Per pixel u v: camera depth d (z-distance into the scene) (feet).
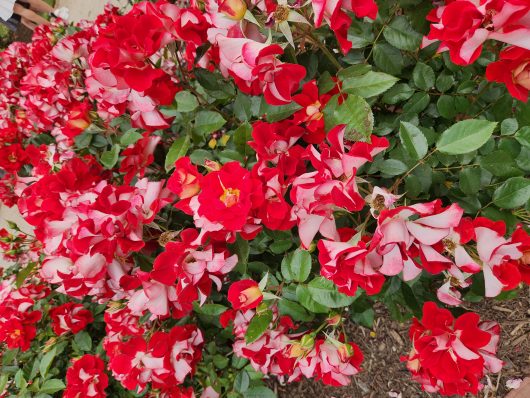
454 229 2.75
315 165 2.96
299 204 2.89
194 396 5.59
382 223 2.53
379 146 2.93
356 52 3.86
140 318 4.96
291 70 2.95
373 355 6.82
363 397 6.79
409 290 3.89
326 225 3.02
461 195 3.70
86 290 4.24
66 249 3.95
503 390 5.97
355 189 2.70
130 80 3.17
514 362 5.98
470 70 3.68
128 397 6.27
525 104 3.32
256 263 4.58
